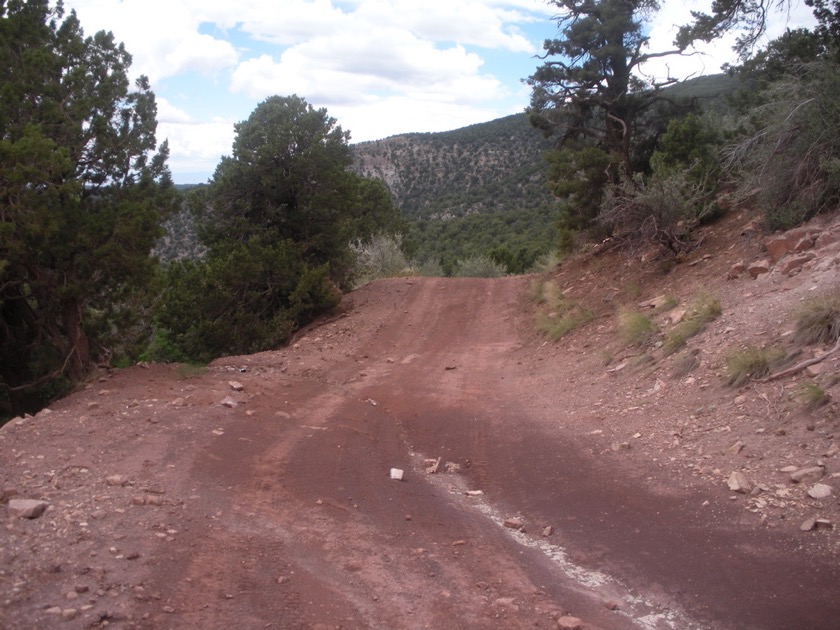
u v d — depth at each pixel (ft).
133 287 49.57
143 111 48.26
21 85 43.80
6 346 51.49
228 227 88.07
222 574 15.74
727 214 58.34
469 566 17.66
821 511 18.74
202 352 72.90
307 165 86.99
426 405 38.19
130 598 14.01
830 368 26.07
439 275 139.03
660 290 50.29
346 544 18.57
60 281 44.78
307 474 24.30
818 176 43.75
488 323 68.18
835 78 42.70
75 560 15.40
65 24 48.06
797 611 14.74
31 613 13.07
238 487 22.07
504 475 25.95
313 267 86.69
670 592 16.20
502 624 14.65
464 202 322.55
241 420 30.09
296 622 13.97
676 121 63.41
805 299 32.58
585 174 71.77
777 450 22.79
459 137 396.37
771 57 64.54
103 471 21.95
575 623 14.46
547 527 20.33
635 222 55.06
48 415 29.01
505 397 38.96
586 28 71.87
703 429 26.20
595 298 58.80
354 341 62.90
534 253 160.97
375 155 393.50
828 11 57.11
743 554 17.42
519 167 344.28
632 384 34.50
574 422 31.30
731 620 14.76
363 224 142.41
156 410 30.12
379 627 14.20
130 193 47.93
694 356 33.04
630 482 23.13
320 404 36.04
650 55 71.20
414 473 26.35
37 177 39.47
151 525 17.87
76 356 46.26
